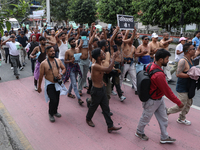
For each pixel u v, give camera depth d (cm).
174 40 1745
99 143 334
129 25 472
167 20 1278
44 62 386
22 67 834
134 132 366
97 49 323
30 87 626
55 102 395
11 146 339
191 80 349
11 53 681
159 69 283
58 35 646
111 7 1709
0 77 706
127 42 489
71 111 457
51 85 394
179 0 1202
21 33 898
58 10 2455
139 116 430
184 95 360
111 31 757
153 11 1313
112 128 356
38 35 971
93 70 332
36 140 347
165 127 319
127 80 690
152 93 294
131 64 520
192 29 2298
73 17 2123
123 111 454
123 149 318
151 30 2234
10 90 600
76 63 489
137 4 1437
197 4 1182
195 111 454
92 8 2083
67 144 333
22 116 435
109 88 429
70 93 538
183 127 383
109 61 420
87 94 555
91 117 387
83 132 369
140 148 319
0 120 424
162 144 329
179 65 350
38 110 464
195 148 319
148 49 516
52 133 367
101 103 356
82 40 513
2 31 241
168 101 514
